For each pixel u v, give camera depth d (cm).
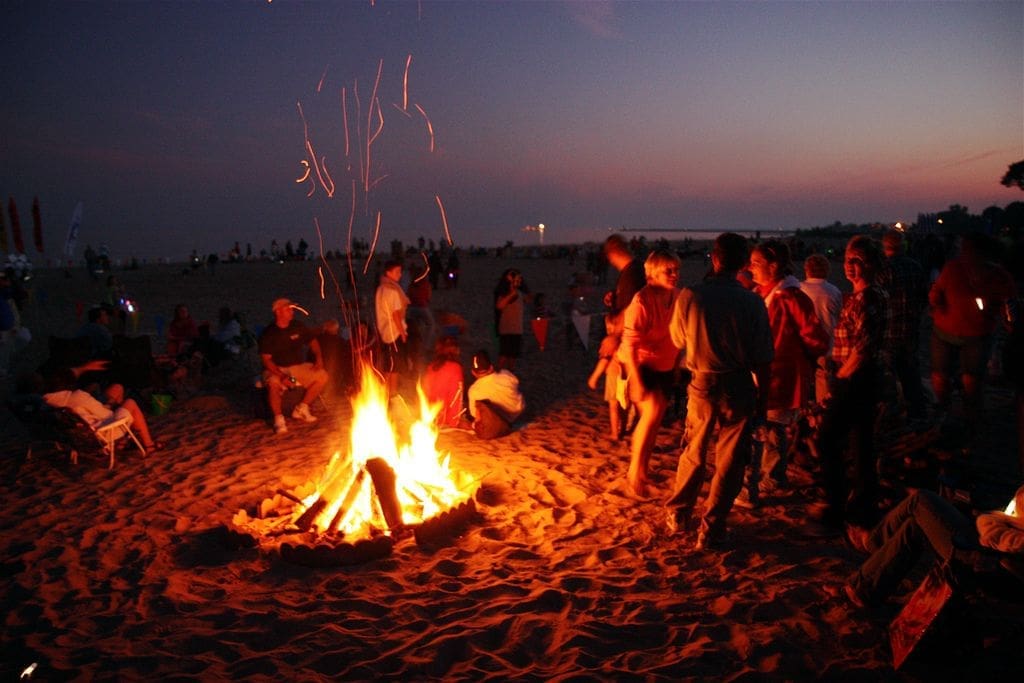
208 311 2106
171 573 434
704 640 344
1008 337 514
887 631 330
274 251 4606
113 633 364
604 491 561
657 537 468
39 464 657
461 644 347
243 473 625
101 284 2916
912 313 629
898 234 634
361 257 4528
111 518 525
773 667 321
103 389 866
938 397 649
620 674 318
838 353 470
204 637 356
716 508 438
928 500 330
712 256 432
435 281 2664
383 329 922
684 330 429
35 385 645
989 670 316
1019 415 520
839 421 452
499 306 1003
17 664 336
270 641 354
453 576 423
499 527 494
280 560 448
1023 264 500
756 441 509
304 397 802
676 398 766
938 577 309
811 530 468
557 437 723
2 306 1137
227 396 941
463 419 764
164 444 708
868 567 351
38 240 2188
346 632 359
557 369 1118
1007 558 285
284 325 780
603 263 2697
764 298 537
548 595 389
